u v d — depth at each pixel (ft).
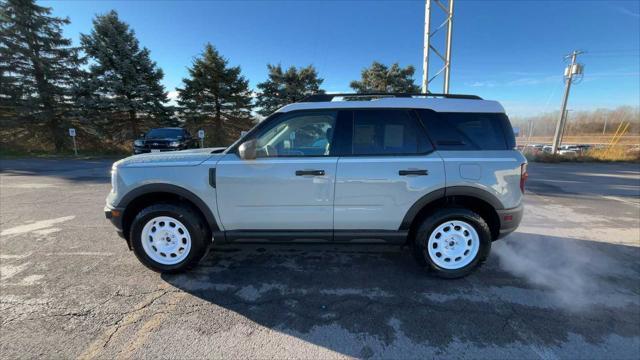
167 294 9.44
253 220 10.32
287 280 10.40
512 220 10.35
